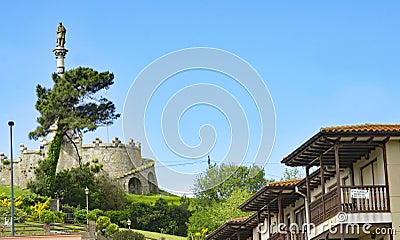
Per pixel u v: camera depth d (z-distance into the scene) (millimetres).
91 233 64188
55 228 68875
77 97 95375
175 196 109188
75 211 86875
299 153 34000
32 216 81688
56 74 98438
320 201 34500
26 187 99188
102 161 112562
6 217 76625
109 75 96875
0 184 110375
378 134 31469
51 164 94312
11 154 61125
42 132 95250
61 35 112188
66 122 94438
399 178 31875
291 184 39250
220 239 51531
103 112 96938
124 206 96250
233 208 84375
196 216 86125
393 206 31719
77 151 101812
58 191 92688
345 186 31844
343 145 32219
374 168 33188
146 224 92312
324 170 35812
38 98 97375
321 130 31484
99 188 95750
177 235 92500
